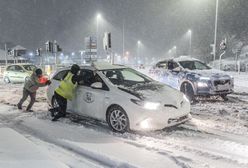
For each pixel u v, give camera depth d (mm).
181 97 8250
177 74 13227
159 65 14578
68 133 7895
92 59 20156
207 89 12078
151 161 5898
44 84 10742
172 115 7676
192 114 10000
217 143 7016
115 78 8938
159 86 8617
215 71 12836
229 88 12406
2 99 14320
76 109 9117
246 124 8680
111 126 8102
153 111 7488
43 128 8438
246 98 13312
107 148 6691
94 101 8523
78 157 6293
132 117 7605
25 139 7117
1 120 9523
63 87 9125
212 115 9844
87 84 8961
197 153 6375
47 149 6770
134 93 7863
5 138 7188
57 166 5508
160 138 7406
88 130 8156
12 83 23875
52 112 9438
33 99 11008
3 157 5910
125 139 7344
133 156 6180
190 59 13898
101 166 5824
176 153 6371
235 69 39469
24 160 5762
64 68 10414
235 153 6371
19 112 10711
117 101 7898
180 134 7711
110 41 19125
